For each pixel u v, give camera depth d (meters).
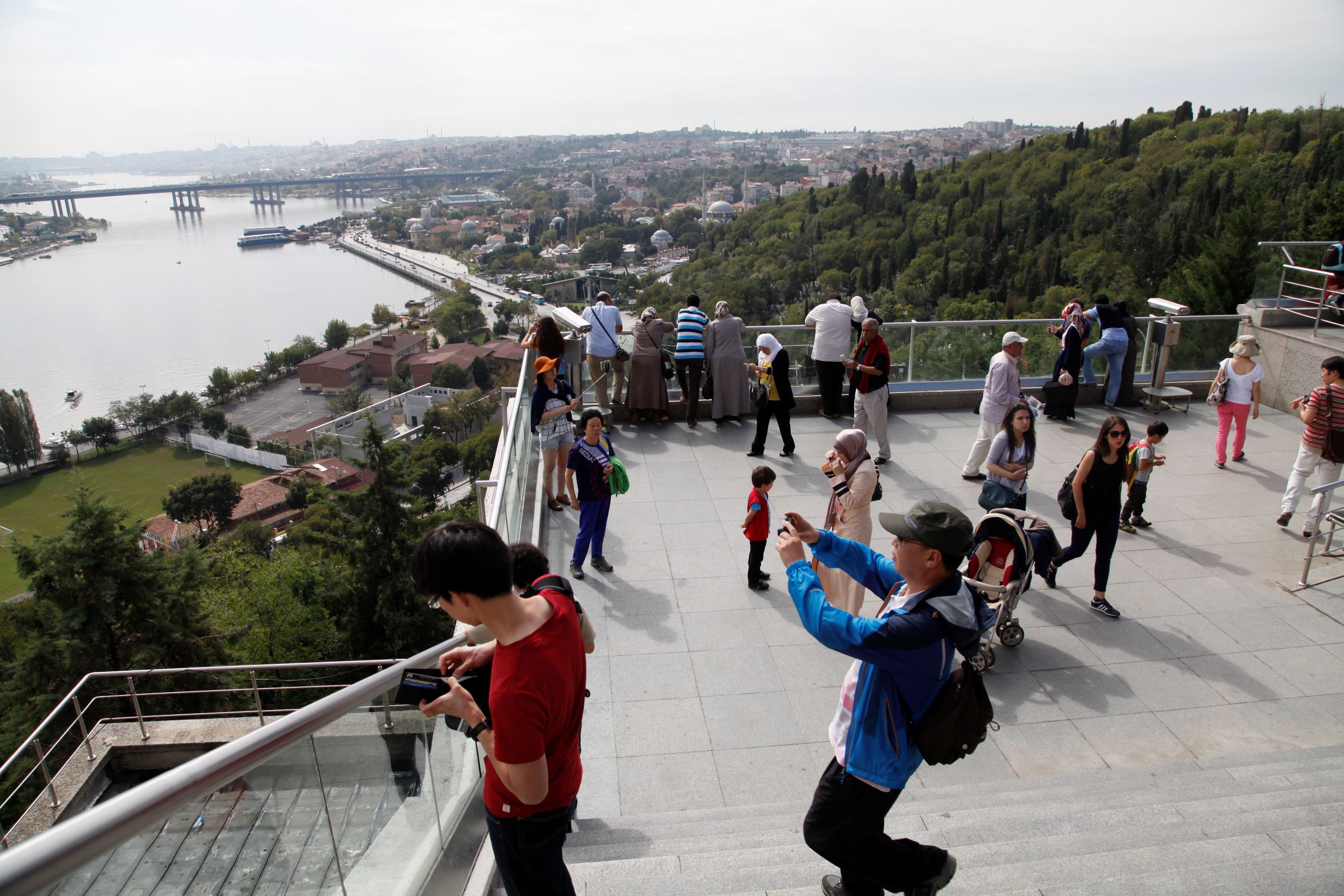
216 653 21.81
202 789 1.46
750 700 5.68
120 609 20.56
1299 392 10.99
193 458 108.38
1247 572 7.30
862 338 9.26
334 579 24.95
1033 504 8.64
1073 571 7.38
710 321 10.67
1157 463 7.83
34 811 6.96
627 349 10.84
